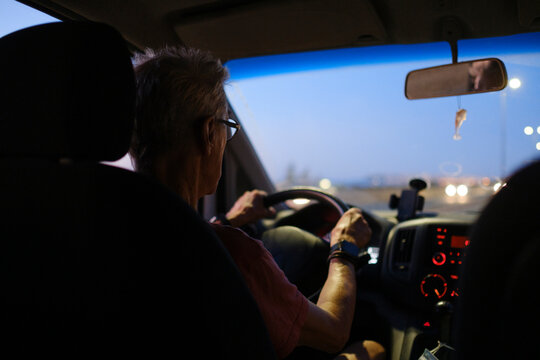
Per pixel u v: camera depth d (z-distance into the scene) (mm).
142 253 638
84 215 648
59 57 698
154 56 924
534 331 433
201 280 657
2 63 739
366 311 1930
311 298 1532
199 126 886
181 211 671
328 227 2191
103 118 713
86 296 655
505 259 458
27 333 686
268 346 764
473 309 489
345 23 1877
